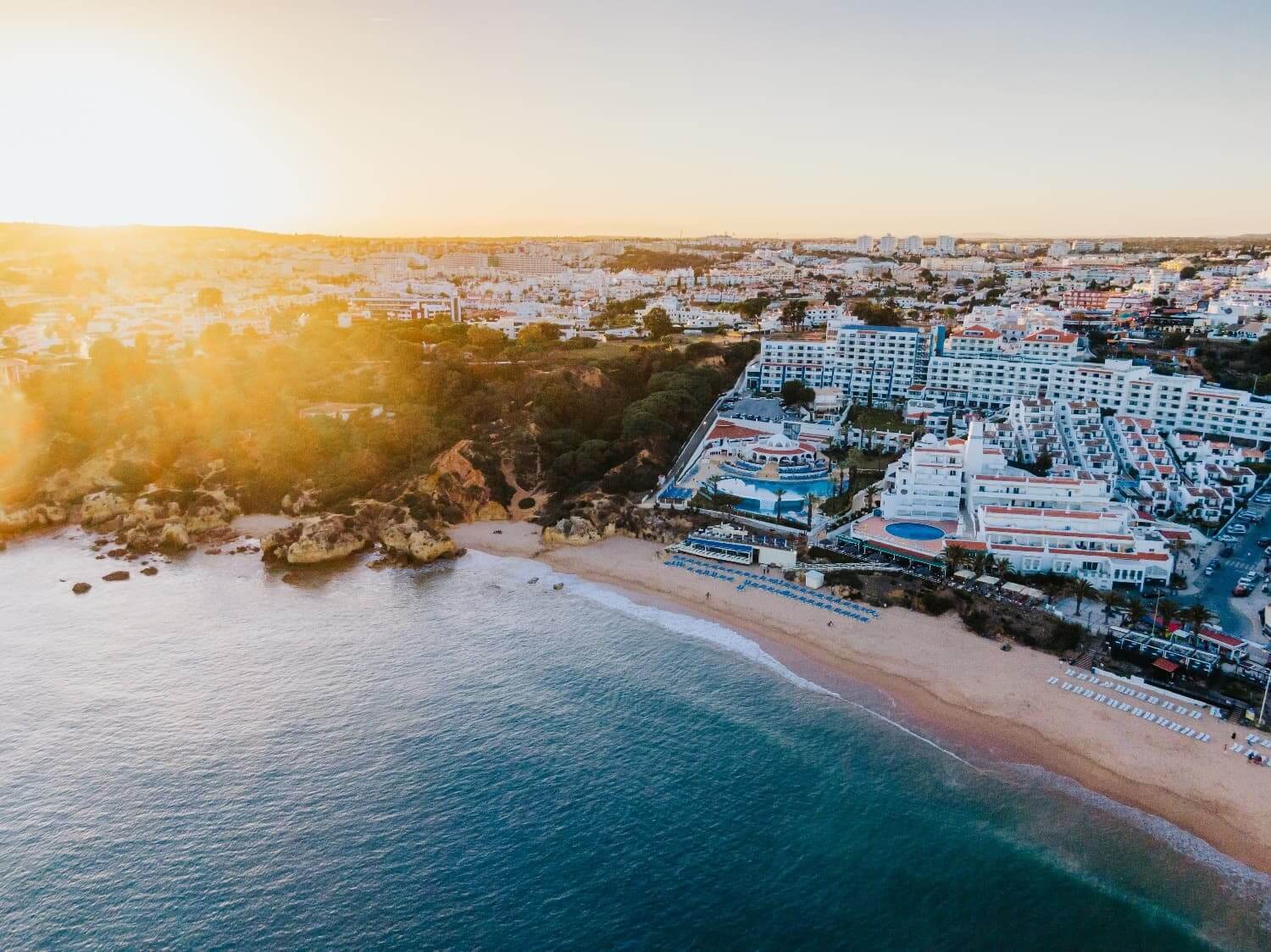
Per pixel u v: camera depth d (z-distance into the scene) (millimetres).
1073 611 126625
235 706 110625
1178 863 83625
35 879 81750
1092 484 149750
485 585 150500
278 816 90312
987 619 126000
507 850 86125
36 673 118688
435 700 112375
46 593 147875
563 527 168500
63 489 194000
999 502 153000
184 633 131625
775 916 78750
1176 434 192000
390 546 165875
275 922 77062
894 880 82875
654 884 82062
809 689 114688
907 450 197500
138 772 96875
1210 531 153125
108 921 77188
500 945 74938
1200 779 93688
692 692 114688
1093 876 82875
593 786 95688
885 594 136750
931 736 103750
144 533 172500
